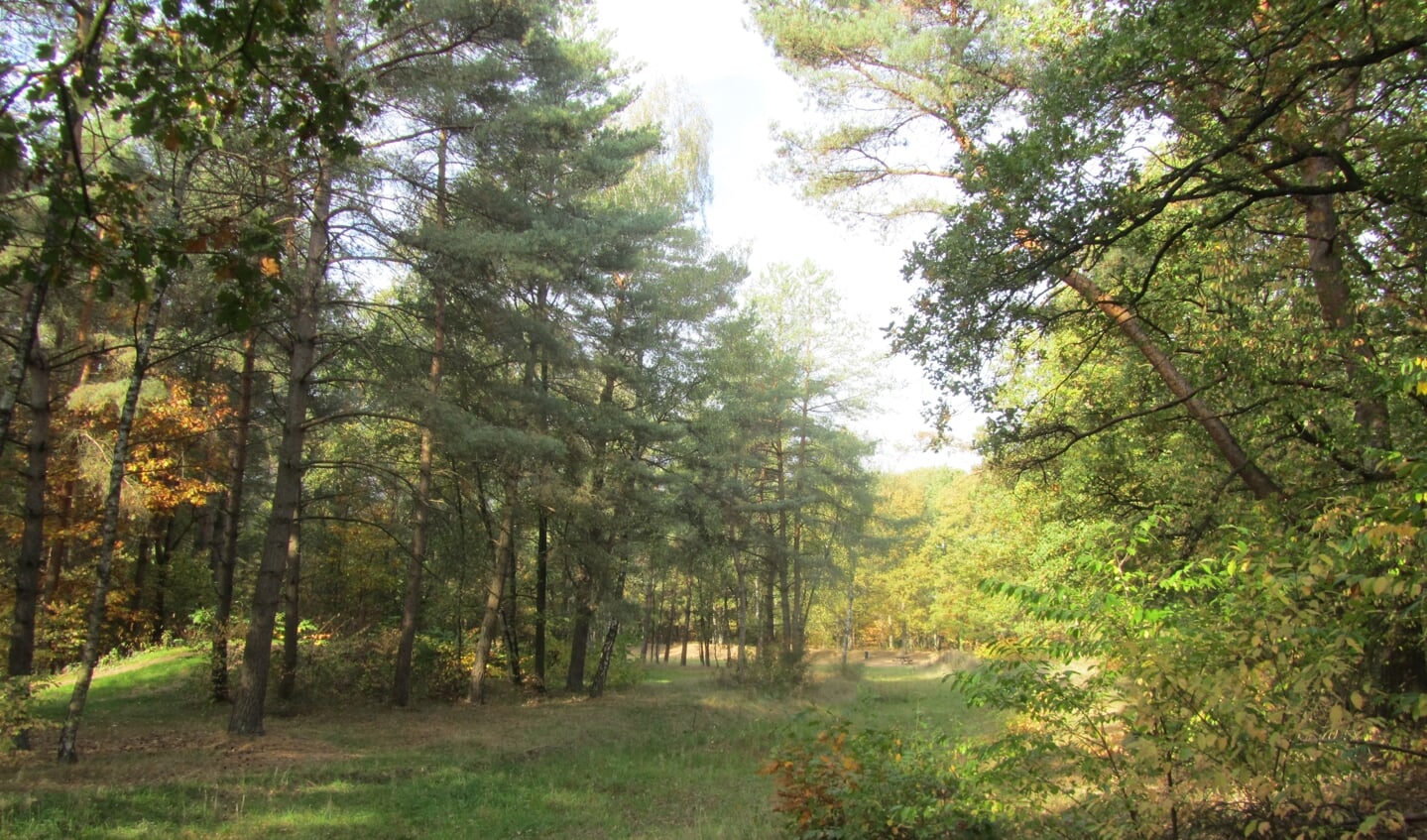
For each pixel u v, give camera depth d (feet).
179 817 27.96
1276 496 26.09
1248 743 12.25
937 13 37.01
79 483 59.98
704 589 113.70
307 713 53.62
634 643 93.09
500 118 45.06
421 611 74.23
